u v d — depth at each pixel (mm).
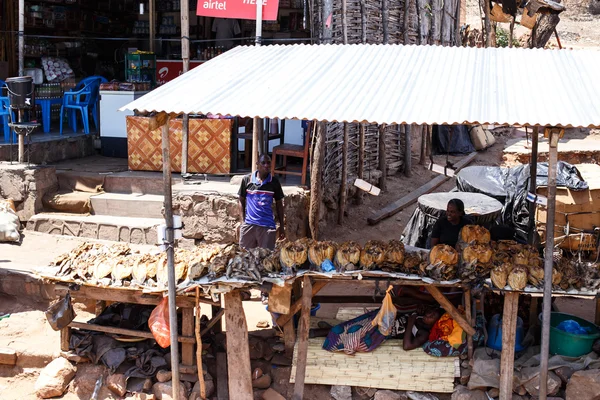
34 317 7863
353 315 7164
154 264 6410
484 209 8453
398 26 12477
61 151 11328
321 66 6254
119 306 7152
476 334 6367
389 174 12977
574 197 8883
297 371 6121
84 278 6512
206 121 9938
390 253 6117
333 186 10641
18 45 11727
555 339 6277
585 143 14453
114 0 15047
